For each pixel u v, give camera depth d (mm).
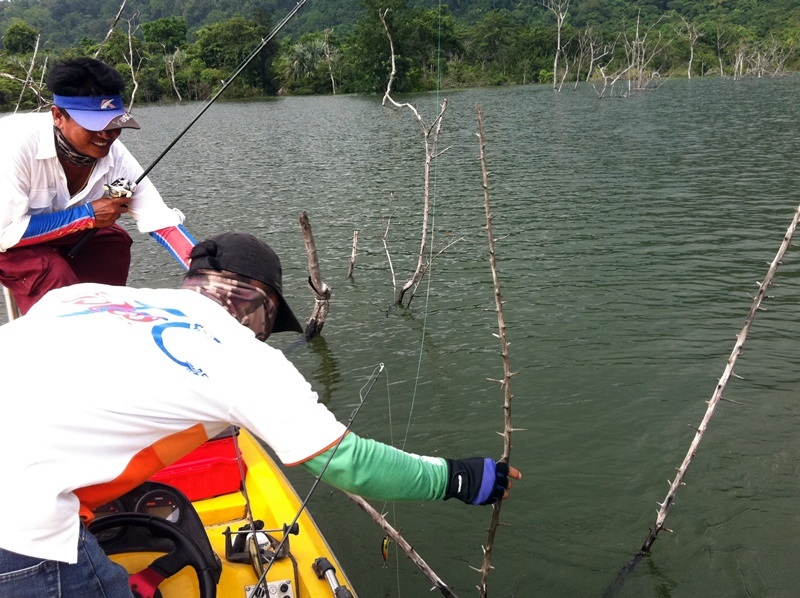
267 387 2064
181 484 3670
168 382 2006
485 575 4242
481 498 2324
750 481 5363
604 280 9648
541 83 80562
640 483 5406
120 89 3500
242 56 70750
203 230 14203
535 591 4496
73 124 3439
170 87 68812
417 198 16234
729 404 6332
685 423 6086
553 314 8516
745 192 15078
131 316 2107
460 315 8688
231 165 23547
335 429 2113
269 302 2436
